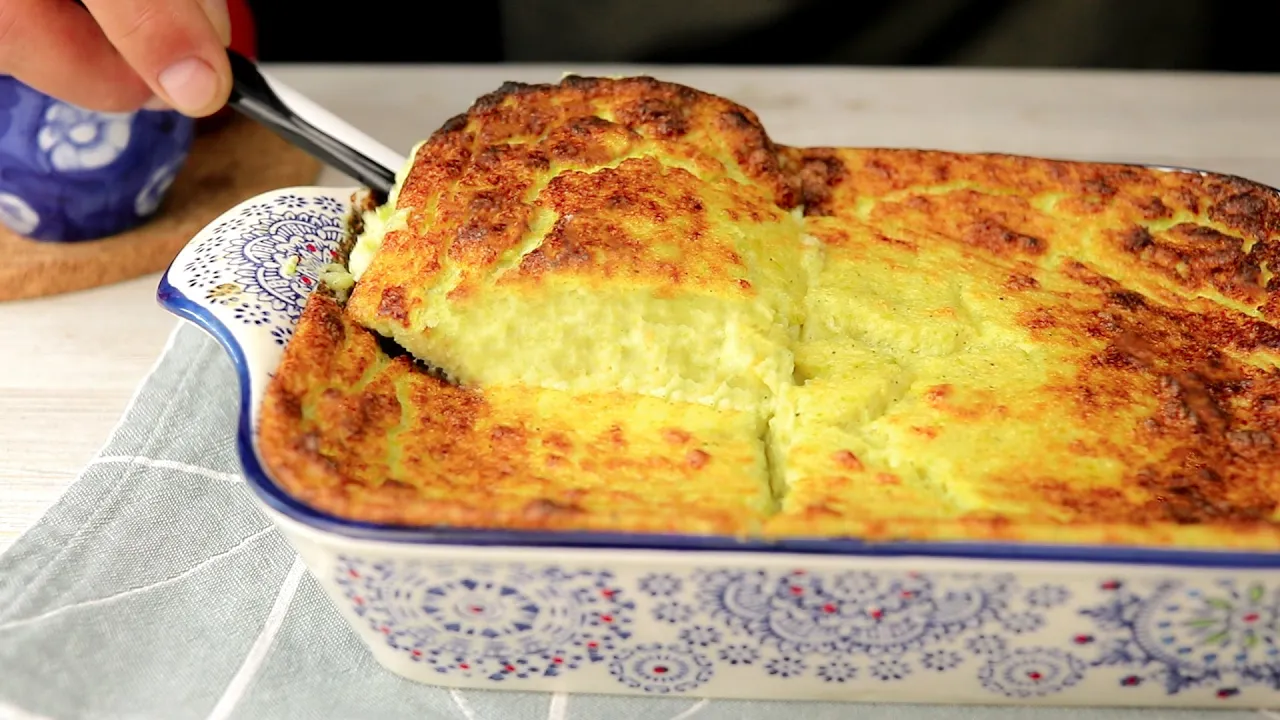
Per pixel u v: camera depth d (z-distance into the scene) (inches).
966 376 16.1
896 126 25.7
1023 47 31.1
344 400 15.2
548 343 16.2
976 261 17.6
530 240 16.5
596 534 13.6
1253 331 16.7
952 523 13.8
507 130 17.8
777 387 16.0
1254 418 15.7
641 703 15.0
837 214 18.3
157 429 18.0
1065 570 13.6
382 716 14.8
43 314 20.9
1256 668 14.3
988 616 14.0
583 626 14.3
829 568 13.6
